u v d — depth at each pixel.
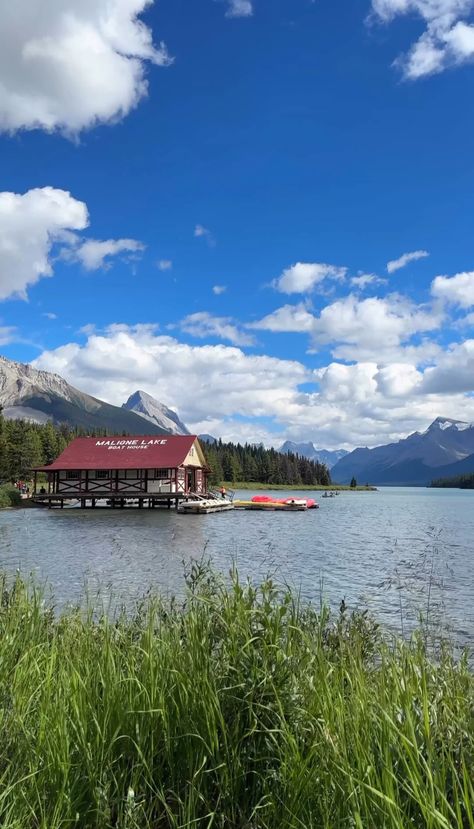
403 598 13.14
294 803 2.98
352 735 3.09
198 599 4.68
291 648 3.97
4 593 6.84
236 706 3.50
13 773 3.32
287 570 18.89
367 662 5.40
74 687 3.74
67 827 3.07
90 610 6.97
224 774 3.25
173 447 60.81
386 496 140.62
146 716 3.61
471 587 14.72
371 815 2.67
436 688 4.01
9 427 84.00
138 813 3.21
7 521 41.28
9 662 4.47
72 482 59.44
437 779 2.74
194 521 43.16
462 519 48.56
